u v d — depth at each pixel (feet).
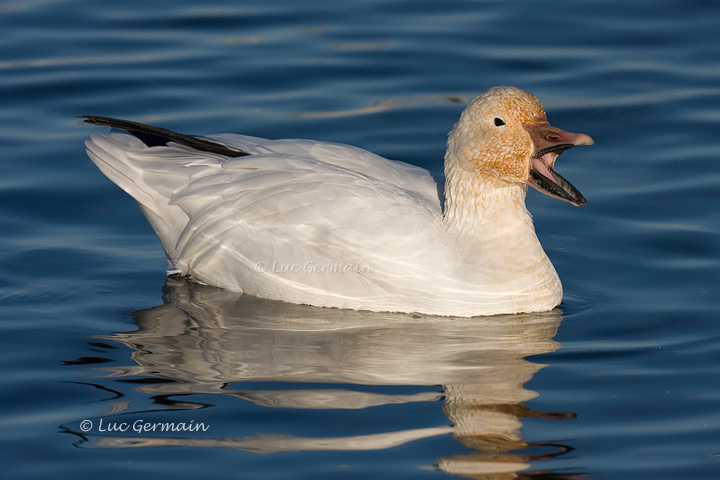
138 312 40.27
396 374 35.06
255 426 31.55
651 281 43.47
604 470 29.43
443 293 40.01
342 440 30.78
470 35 65.16
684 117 57.06
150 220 43.37
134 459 29.89
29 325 38.73
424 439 30.86
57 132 55.72
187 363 35.76
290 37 65.41
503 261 40.32
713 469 29.43
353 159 43.19
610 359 36.50
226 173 41.78
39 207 49.21
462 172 40.06
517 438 31.01
